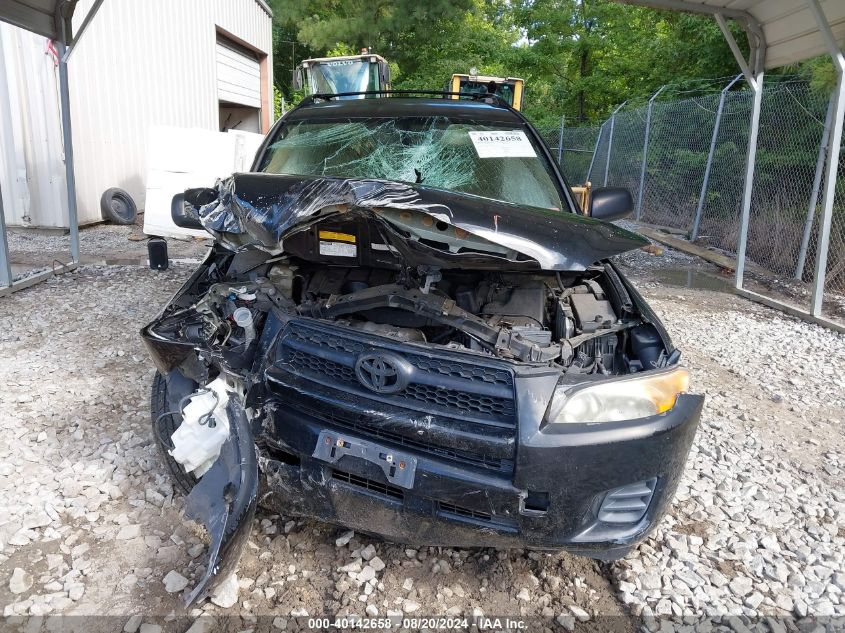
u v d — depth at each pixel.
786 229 9.08
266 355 2.47
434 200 2.32
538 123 23.05
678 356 2.37
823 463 3.61
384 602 2.32
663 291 7.80
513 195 3.56
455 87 13.16
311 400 2.29
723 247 10.65
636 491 2.18
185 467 2.38
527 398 2.06
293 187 2.47
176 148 9.06
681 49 15.34
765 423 4.09
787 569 2.65
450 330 2.62
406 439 2.17
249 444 2.22
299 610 2.26
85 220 10.22
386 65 13.87
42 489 2.88
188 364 2.45
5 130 9.30
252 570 2.45
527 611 2.32
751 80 7.45
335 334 2.31
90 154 10.26
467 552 2.61
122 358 4.59
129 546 2.53
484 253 2.33
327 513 2.35
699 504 3.09
